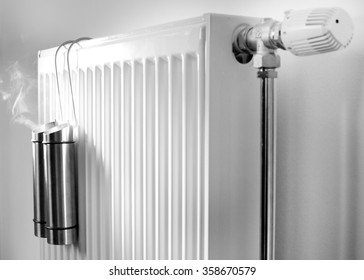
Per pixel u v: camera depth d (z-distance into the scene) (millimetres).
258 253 757
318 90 762
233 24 710
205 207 711
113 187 912
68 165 1018
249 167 741
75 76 1021
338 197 740
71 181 1023
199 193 720
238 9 867
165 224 794
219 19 699
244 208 741
